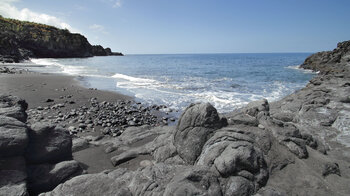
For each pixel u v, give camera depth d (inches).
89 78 1043.9
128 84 892.6
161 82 964.0
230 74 1348.4
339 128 331.0
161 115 494.9
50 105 534.6
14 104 267.0
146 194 156.4
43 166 202.8
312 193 164.9
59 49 3545.8
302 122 357.1
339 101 418.0
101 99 624.4
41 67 1569.9
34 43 3100.4
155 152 261.4
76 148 293.0
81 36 4333.2
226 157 172.1
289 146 210.7
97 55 5787.4
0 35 2055.9
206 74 1339.8
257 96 679.1
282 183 173.8
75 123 414.9
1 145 175.6
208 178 154.1
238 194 153.3
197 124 225.5
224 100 620.1
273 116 356.8
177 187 143.6
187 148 219.1
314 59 1779.0
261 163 179.9
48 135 227.0
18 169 178.7
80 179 176.2
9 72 1051.9
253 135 215.6
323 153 245.8
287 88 841.5
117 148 300.7
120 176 204.2
